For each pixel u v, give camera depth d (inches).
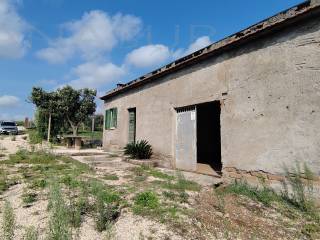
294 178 208.7
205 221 161.9
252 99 249.1
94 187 212.7
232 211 182.1
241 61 263.6
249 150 248.7
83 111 968.9
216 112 506.9
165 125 386.3
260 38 245.0
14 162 364.2
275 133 226.2
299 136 207.8
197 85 323.0
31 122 1509.6
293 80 215.0
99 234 141.4
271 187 225.6
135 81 482.0
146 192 204.8
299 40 212.8
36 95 867.4
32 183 245.1
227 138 273.7
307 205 185.8
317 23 202.1
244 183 248.5
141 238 136.8
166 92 387.5
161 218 163.0
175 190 231.3
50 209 173.8
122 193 217.2
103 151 573.3
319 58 198.8
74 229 146.1
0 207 179.9
